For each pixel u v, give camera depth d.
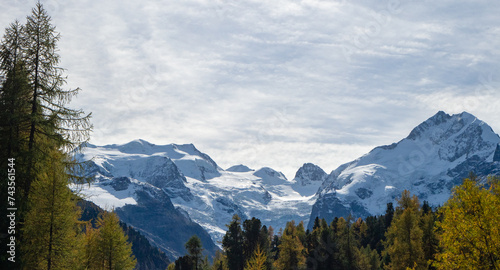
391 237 73.56
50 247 31.66
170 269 109.62
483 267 24.45
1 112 30.22
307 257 84.69
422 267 58.62
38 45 31.77
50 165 32.53
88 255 46.12
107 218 49.84
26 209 30.98
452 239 25.73
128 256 50.94
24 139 31.98
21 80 30.56
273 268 85.25
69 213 32.78
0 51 31.12
